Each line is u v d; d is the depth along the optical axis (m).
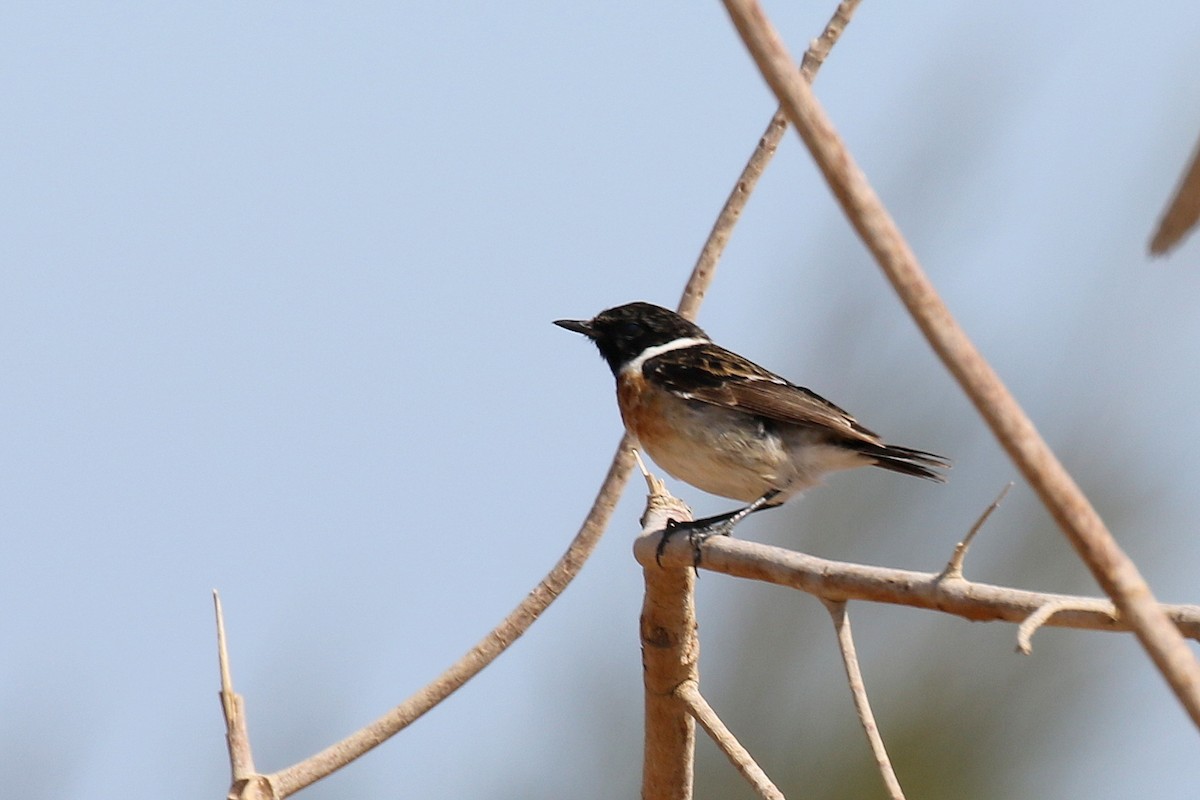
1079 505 3.36
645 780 7.32
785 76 3.37
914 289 3.38
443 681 6.73
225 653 6.14
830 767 13.80
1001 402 3.36
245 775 6.11
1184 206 3.54
